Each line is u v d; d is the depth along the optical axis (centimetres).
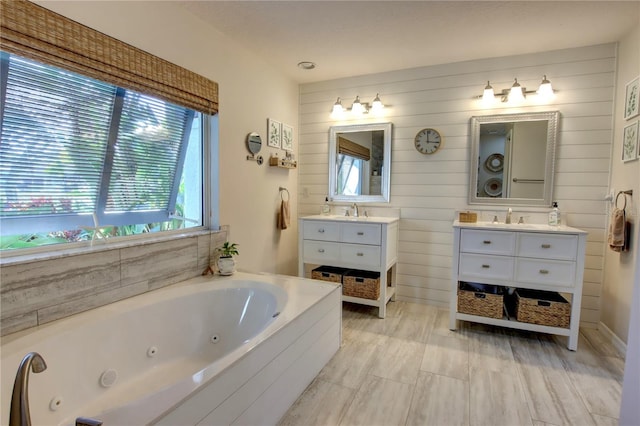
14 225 169
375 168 354
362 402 187
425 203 336
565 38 265
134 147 220
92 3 176
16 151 164
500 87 304
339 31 260
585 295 287
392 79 343
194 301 225
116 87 199
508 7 221
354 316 313
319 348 216
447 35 263
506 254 261
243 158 297
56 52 161
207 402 127
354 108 350
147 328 198
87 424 97
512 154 302
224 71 270
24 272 156
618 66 266
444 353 242
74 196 193
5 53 151
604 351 245
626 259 243
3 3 142
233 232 289
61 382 154
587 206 282
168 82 220
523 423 170
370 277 321
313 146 383
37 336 152
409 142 339
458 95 319
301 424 170
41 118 170
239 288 241
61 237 188
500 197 308
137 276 210
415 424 169
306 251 336
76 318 173
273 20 244
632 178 238
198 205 271
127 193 222
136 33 200
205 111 254
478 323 298
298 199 389
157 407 111
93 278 185
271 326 173
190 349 218
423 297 344
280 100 349
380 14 233
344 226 317
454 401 188
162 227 248
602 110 275
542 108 292
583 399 190
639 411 123
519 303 261
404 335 272
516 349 248
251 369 151
